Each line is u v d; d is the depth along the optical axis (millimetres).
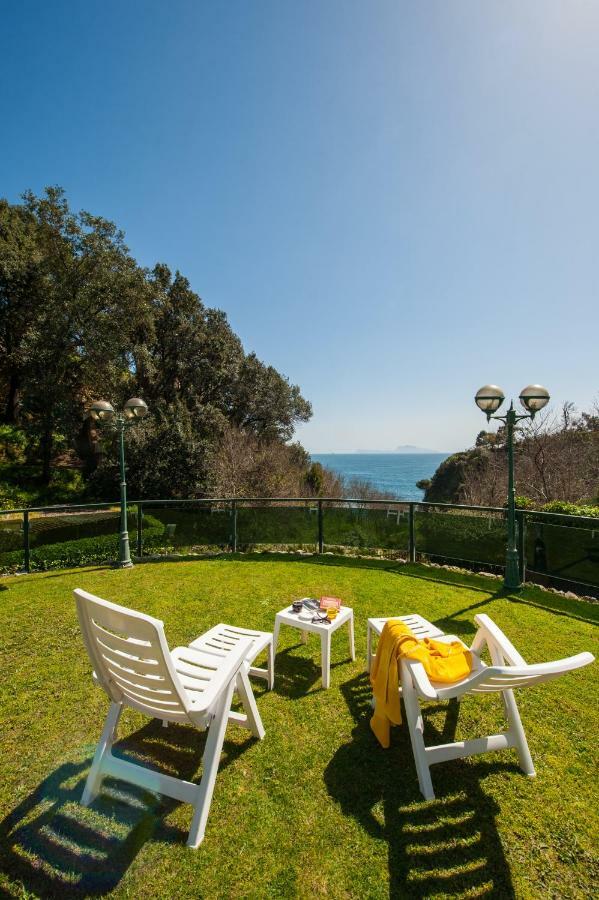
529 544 5074
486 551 5492
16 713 2383
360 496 23438
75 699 2527
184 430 14906
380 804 1740
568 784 1857
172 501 6672
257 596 4469
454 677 1886
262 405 20953
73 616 3959
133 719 2348
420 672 1821
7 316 15242
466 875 1426
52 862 1471
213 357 19547
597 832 1605
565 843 1558
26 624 3760
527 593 4578
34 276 15000
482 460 15195
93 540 6293
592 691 2602
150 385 18234
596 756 2037
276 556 6402
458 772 1937
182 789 1646
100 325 15234
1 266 14156
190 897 1347
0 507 12969
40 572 5680
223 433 16859
